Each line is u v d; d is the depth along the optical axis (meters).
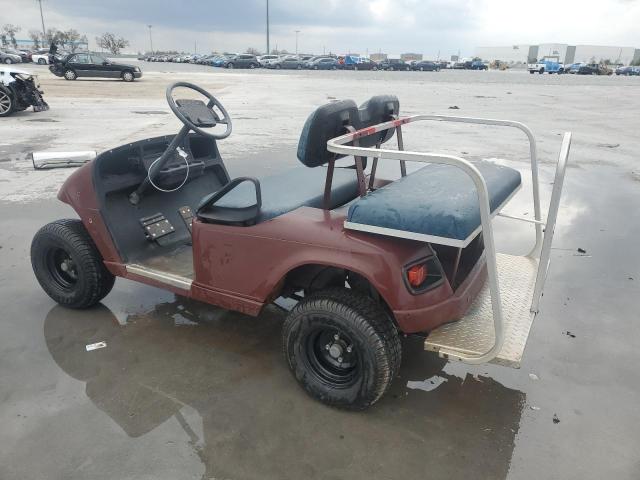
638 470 2.34
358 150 2.24
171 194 3.86
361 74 43.59
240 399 2.78
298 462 2.35
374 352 2.45
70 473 2.28
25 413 2.65
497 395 2.85
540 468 2.35
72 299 3.60
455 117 3.31
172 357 3.15
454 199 2.38
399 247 2.40
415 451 2.43
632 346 3.34
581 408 2.75
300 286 2.91
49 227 3.52
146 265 3.38
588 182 7.42
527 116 14.66
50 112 13.67
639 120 14.23
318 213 2.69
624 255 4.82
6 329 3.45
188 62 68.81
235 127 11.92
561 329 3.53
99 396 2.79
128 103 16.08
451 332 2.61
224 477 2.27
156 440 2.47
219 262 2.87
